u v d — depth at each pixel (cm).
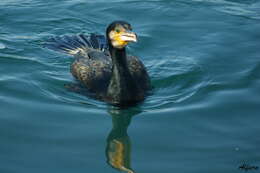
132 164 1095
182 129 1223
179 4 1919
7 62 1533
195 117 1272
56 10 1864
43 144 1156
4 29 1739
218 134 1200
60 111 1297
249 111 1292
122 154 1130
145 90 1409
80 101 1359
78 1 1927
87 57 1540
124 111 1320
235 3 1936
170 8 1891
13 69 1495
